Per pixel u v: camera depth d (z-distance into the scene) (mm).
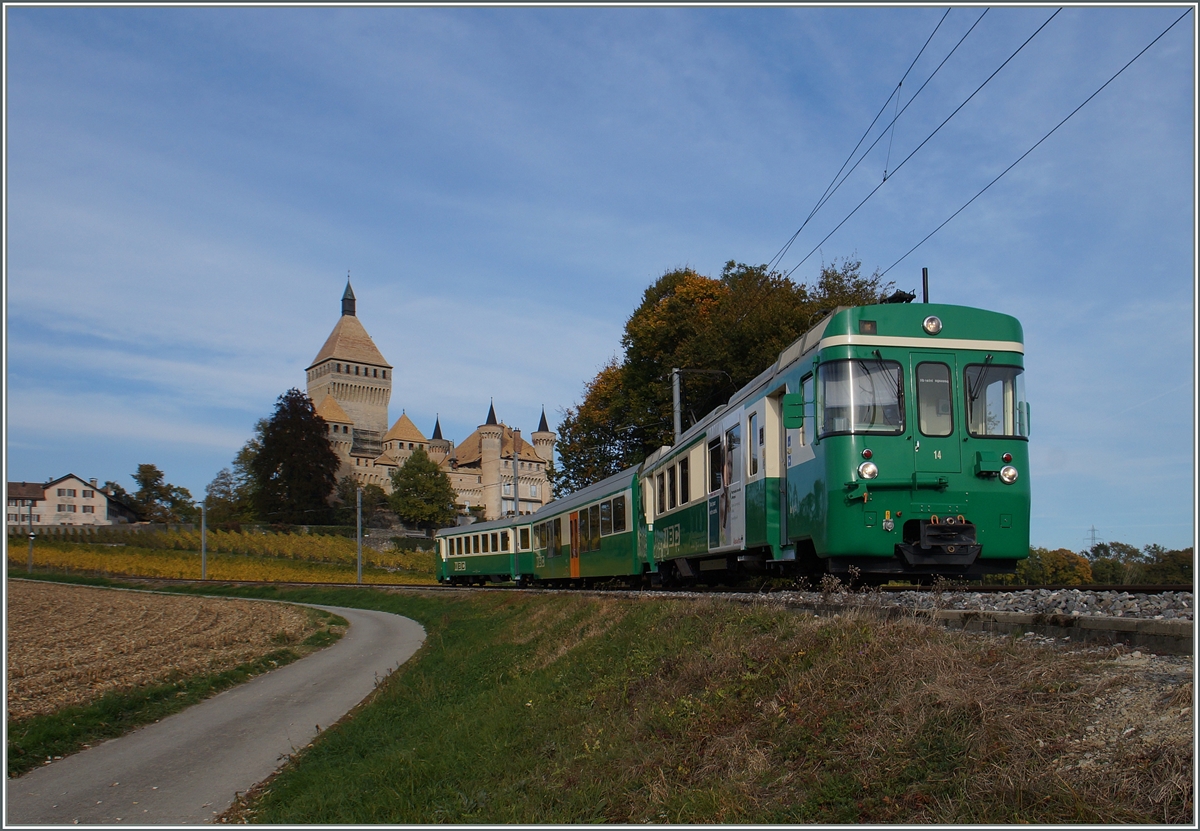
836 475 11688
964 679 6188
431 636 28031
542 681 12961
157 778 12633
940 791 5309
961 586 12492
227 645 30266
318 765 12133
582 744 8977
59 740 14969
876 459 11547
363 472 152750
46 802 11484
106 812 10867
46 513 137875
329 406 159500
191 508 140875
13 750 13859
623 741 8477
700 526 17875
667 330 44094
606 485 26516
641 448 45125
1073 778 4852
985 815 4902
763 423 14289
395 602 46094
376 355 171875
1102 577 27016
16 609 48031
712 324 38312
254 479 120000
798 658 7930
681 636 10789
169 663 25375
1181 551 25500
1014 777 5047
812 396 12430
